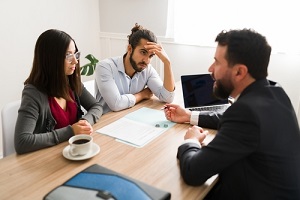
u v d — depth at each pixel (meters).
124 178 0.79
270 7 2.25
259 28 2.33
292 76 2.38
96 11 3.17
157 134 1.28
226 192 0.95
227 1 2.39
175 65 2.86
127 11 2.99
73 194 0.71
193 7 2.54
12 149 1.34
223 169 0.90
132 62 1.75
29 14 2.48
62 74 1.29
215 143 0.87
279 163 0.86
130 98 1.67
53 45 1.24
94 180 0.77
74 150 1.04
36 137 1.12
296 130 0.91
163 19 2.79
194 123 1.39
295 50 2.29
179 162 1.02
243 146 0.83
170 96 1.76
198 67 2.75
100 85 1.71
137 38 1.70
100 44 3.31
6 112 1.32
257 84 0.90
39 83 1.28
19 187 0.87
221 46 0.92
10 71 2.45
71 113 1.46
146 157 1.08
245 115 0.83
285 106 0.90
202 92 1.67
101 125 1.38
